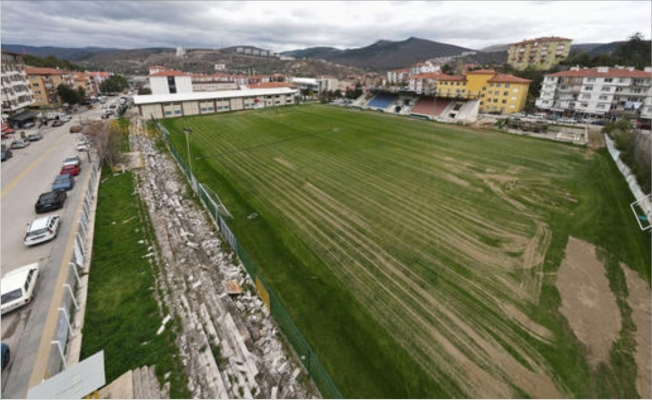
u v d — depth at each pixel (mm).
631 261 18656
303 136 48719
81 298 14602
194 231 20938
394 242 20250
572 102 71625
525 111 77250
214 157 37656
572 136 49781
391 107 78500
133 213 22797
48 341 12547
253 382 10656
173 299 14477
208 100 70250
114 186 27859
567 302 15289
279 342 12711
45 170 32406
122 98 98250
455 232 21500
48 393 8492
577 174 32906
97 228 20844
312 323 13953
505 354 12555
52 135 47812
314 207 25000
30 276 15195
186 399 10070
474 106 66375
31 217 22703
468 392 11125
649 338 13359
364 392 11102
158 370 11070
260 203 25594
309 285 16297
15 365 11523
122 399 9984
